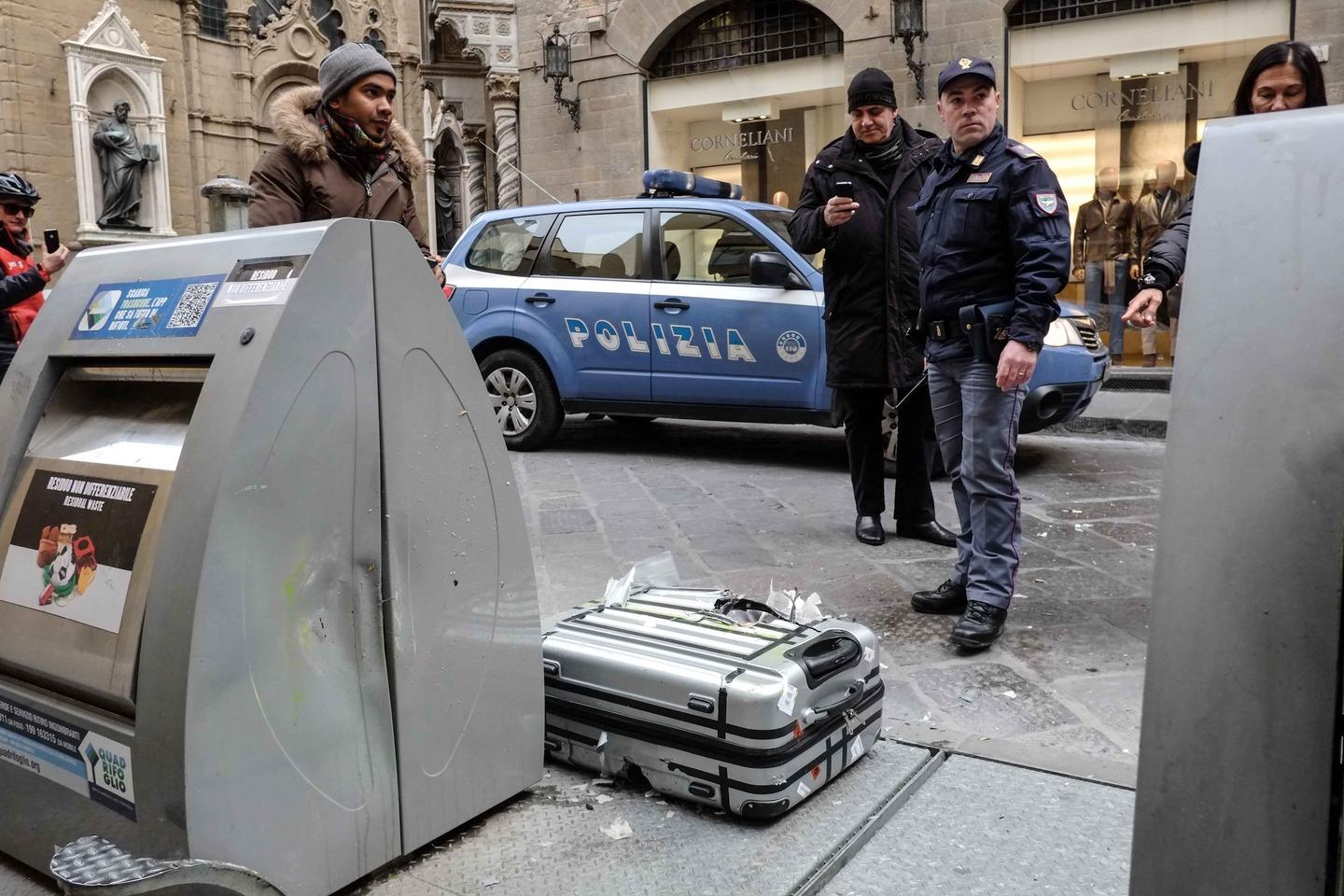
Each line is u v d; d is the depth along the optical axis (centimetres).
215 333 174
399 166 316
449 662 202
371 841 189
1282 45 285
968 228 314
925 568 408
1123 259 1018
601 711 229
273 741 171
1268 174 91
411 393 191
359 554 184
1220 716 89
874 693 241
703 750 213
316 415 174
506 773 218
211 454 164
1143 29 999
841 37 1159
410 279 190
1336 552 84
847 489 569
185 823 160
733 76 1235
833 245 423
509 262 698
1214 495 89
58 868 142
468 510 204
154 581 163
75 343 197
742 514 509
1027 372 299
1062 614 349
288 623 173
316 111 299
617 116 1288
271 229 182
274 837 173
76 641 177
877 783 229
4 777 195
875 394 440
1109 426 731
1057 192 302
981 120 315
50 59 2148
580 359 662
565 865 197
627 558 427
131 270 198
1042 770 235
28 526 191
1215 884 90
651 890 188
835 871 196
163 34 2400
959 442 340
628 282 648
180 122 2455
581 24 1291
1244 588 88
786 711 208
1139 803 94
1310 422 85
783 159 1220
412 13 2823
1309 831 86
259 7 2656
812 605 260
